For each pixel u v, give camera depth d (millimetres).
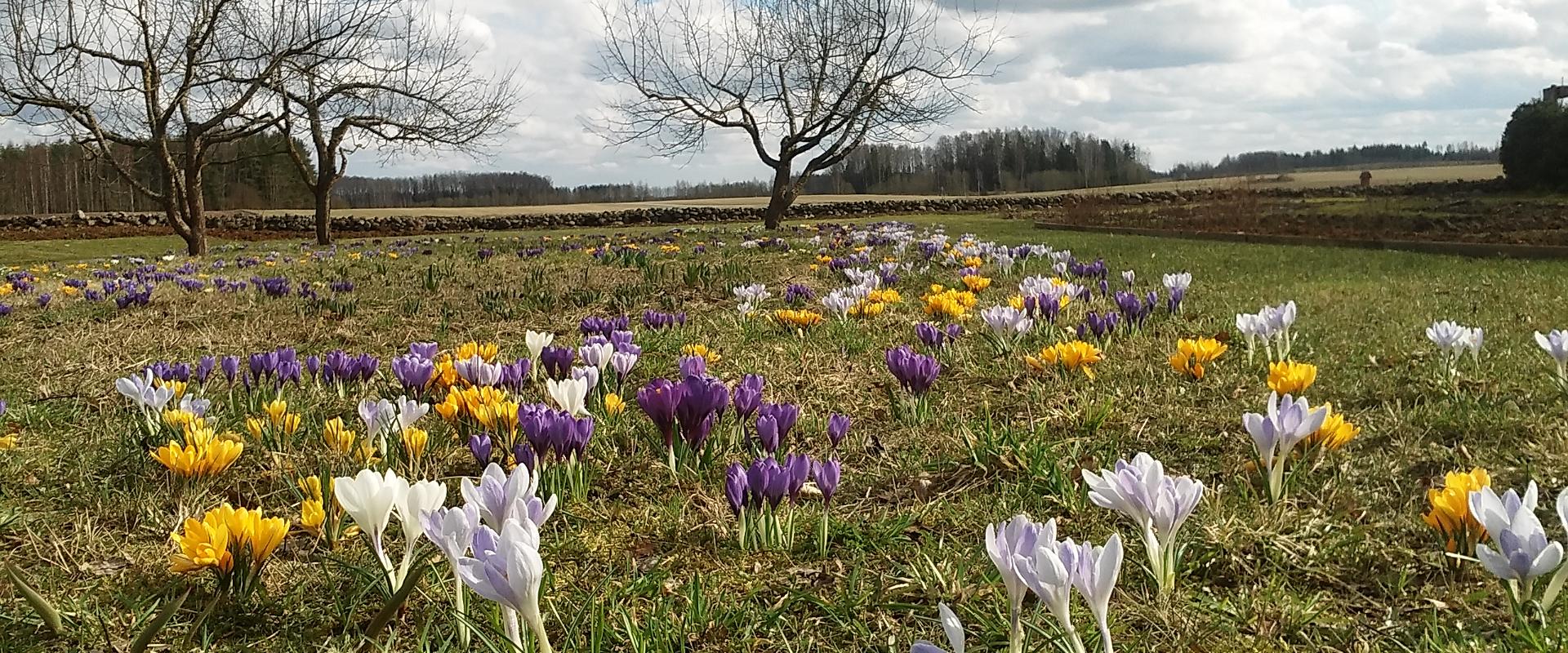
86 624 2303
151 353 5973
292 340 6543
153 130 19234
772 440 3027
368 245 19578
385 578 2324
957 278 9133
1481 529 2197
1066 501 2895
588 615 2291
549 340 4738
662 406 3160
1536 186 28234
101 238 31047
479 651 2111
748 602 2359
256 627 2299
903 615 2295
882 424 4059
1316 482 2984
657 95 25250
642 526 2893
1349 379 4348
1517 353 4703
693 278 8695
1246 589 2330
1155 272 10383
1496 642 1929
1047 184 80500
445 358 4449
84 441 3863
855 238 14969
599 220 38406
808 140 25047
